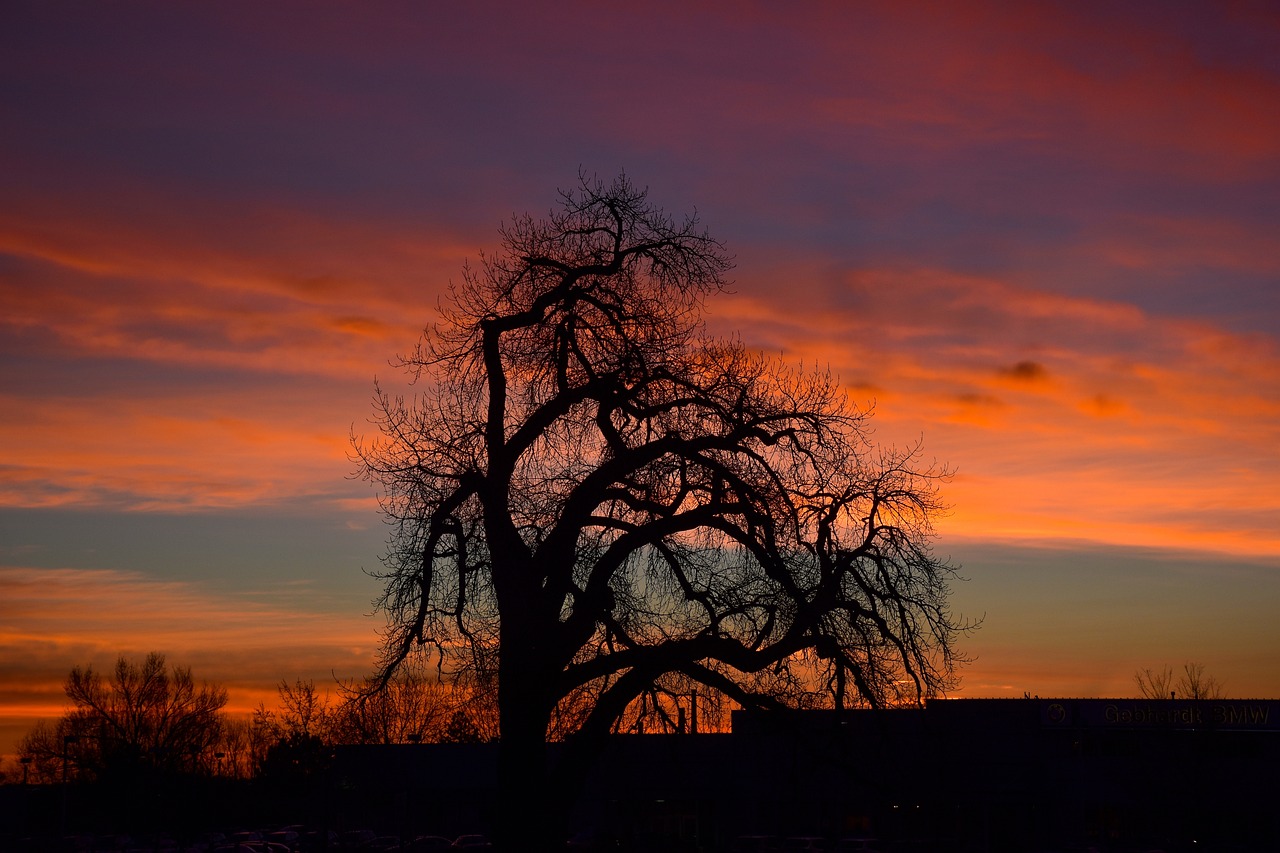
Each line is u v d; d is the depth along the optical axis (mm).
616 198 27219
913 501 26141
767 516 24625
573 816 65062
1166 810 66875
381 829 79125
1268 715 66375
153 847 82812
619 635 25172
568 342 26828
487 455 25719
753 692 25922
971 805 67500
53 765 105812
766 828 64875
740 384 26031
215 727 110625
